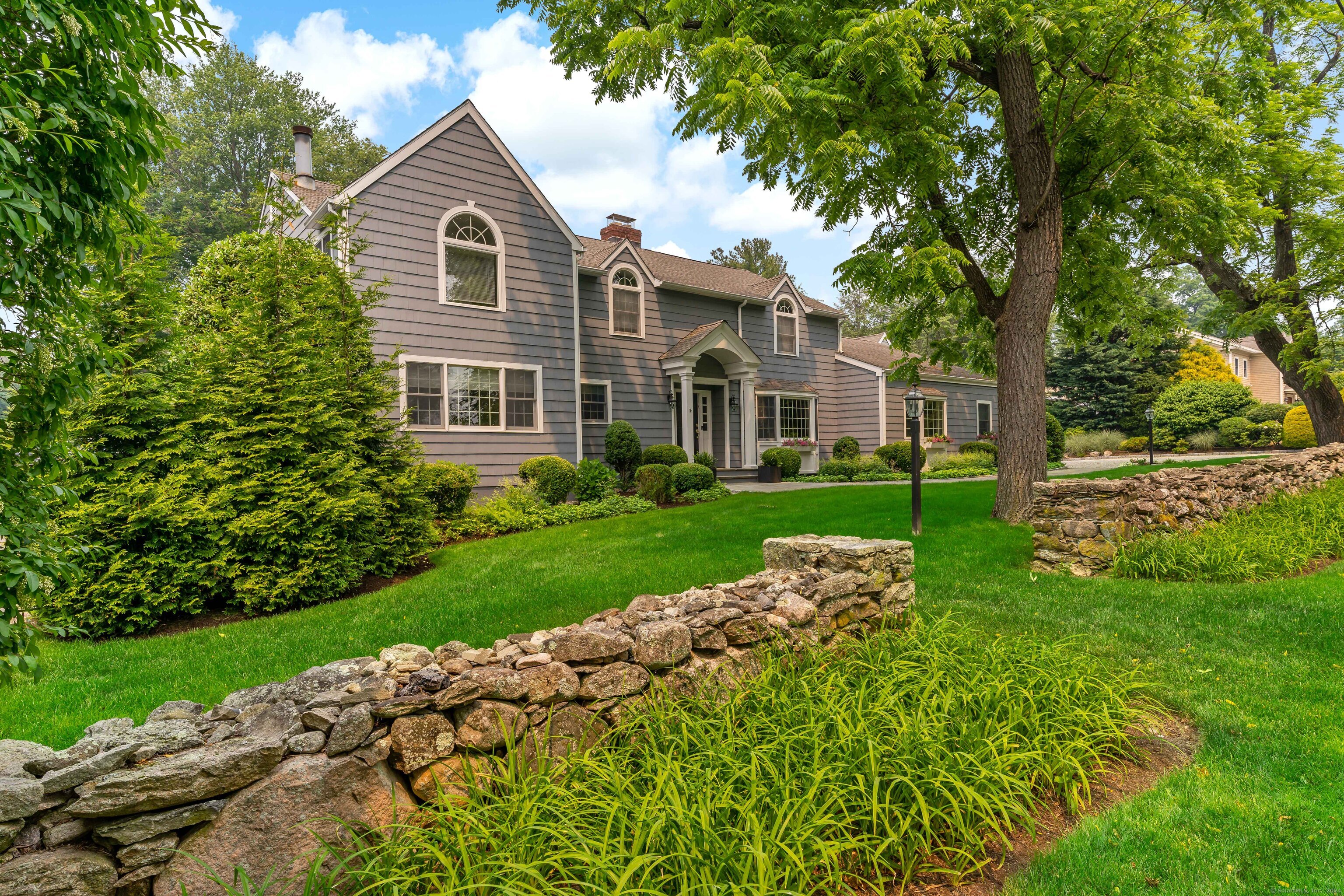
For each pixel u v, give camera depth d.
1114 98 7.77
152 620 5.76
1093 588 5.79
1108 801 2.73
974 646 3.85
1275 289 12.12
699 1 6.79
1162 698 3.68
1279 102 10.84
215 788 1.88
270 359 6.54
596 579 6.17
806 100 6.49
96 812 1.74
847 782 2.44
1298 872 2.22
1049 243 8.25
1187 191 8.59
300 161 14.09
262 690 2.37
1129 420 31.27
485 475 12.24
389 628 5.11
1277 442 25.67
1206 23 8.61
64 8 2.06
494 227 12.45
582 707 2.73
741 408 18.62
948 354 10.25
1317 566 6.55
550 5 8.99
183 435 6.20
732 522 9.16
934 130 7.91
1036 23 6.40
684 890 1.83
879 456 19.97
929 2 6.16
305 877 1.97
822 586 3.86
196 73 29.08
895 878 2.25
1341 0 9.90
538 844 2.04
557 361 13.36
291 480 6.39
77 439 5.69
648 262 17.86
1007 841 2.39
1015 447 8.41
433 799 2.26
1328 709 3.45
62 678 4.35
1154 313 12.80
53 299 2.35
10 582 2.23
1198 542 6.72
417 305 11.51
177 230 27.42
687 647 3.12
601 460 15.39
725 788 2.28
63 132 2.12
